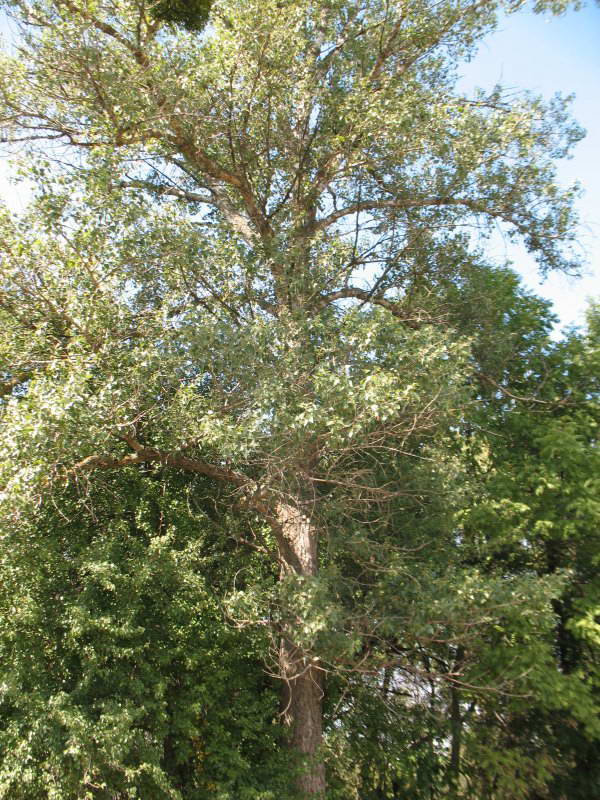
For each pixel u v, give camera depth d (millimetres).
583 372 13062
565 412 13102
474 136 11422
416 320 11734
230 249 10688
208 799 8984
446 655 12141
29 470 7559
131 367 9492
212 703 9477
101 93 10688
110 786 8102
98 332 9727
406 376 9539
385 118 11055
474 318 12992
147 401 9805
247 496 10281
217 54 10773
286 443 9055
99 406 8539
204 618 10023
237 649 10242
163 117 10727
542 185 12555
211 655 9969
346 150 11938
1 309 9953
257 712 10195
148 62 10695
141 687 8594
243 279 10875
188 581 9617
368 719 12203
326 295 12188
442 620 9438
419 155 12203
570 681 10344
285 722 10453
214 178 13242
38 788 7594
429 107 11484
